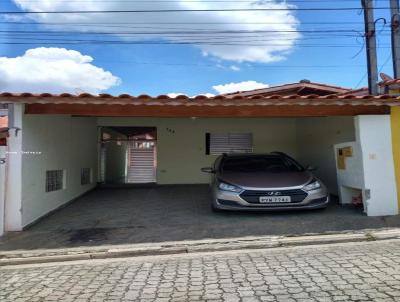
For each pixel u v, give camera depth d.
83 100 6.97
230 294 4.20
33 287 4.73
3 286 4.82
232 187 8.05
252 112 7.69
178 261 5.66
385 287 4.21
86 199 11.05
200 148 13.89
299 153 13.51
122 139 14.27
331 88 11.96
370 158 7.92
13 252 6.17
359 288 4.21
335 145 9.21
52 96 6.85
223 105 7.23
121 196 11.52
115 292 4.43
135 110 7.58
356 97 7.20
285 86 11.87
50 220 8.32
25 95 6.82
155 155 14.05
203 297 4.16
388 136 7.95
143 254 6.09
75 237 6.95
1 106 7.40
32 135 7.95
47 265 5.75
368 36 9.91
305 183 8.05
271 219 7.80
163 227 7.50
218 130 13.93
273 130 13.97
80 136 11.55
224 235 6.79
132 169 14.13
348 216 7.84
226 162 9.61
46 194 8.73
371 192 7.87
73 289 4.59
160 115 7.62
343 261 5.26
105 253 6.02
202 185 13.56
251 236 6.66
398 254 5.49
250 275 4.83
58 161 9.57
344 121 9.85
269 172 8.93
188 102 7.05
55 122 9.34
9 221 7.34
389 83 8.05
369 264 5.07
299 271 4.90
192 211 8.95
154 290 4.44
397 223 7.21
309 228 7.03
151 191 12.41
